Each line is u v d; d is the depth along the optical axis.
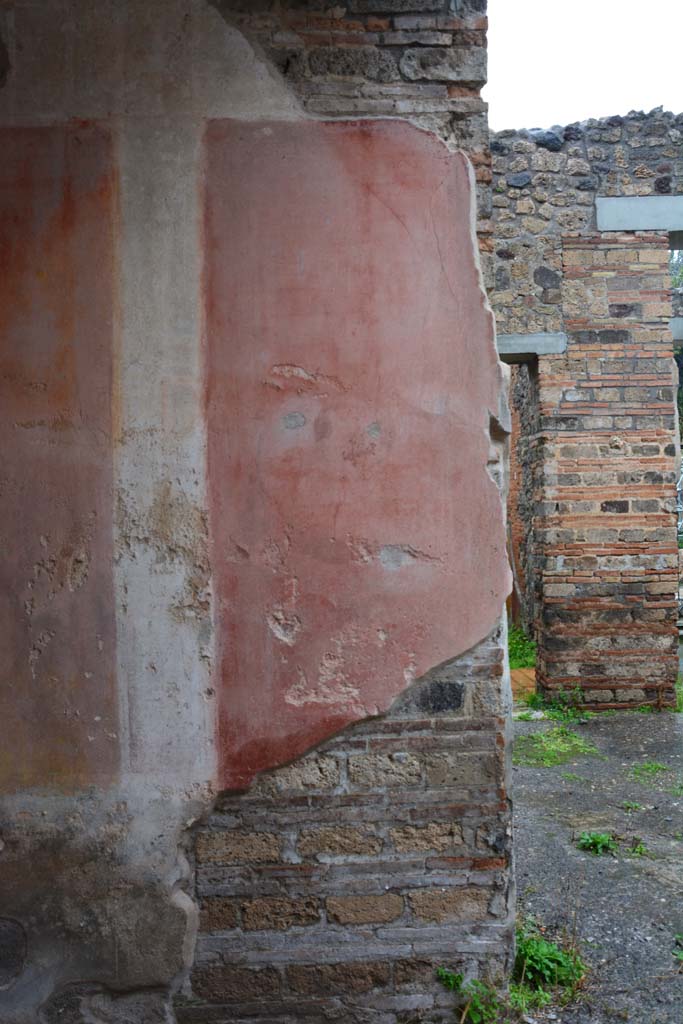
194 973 3.03
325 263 3.00
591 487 7.62
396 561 3.02
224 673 3.00
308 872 3.04
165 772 2.99
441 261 3.02
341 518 3.01
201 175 2.98
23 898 2.97
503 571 3.05
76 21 2.97
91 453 2.97
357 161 3.01
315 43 3.04
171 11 2.99
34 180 2.96
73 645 2.98
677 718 7.28
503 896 3.07
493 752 3.07
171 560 2.99
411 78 3.06
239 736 3.00
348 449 3.01
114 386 2.97
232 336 2.99
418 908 3.07
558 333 7.62
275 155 2.99
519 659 9.79
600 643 7.62
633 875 4.16
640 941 3.54
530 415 8.14
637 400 7.63
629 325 7.62
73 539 2.98
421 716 3.05
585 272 7.62
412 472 3.02
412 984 3.06
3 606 2.98
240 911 3.04
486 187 3.10
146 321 2.97
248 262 2.99
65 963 2.97
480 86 3.09
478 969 3.08
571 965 3.28
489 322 3.04
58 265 2.96
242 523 2.99
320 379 3.00
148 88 2.97
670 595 7.61
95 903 2.98
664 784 5.52
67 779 2.98
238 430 2.99
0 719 2.98
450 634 3.03
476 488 3.03
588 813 5.00
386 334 3.01
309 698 3.01
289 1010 3.05
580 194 7.62
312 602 3.01
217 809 3.03
